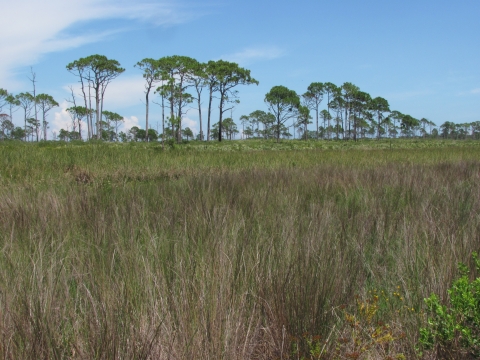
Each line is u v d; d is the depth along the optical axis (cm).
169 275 277
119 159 1240
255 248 329
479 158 1606
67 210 499
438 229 384
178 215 471
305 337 235
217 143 4847
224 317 230
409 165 1213
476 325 231
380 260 347
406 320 259
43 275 255
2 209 513
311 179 820
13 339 206
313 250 310
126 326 220
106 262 296
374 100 8119
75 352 211
